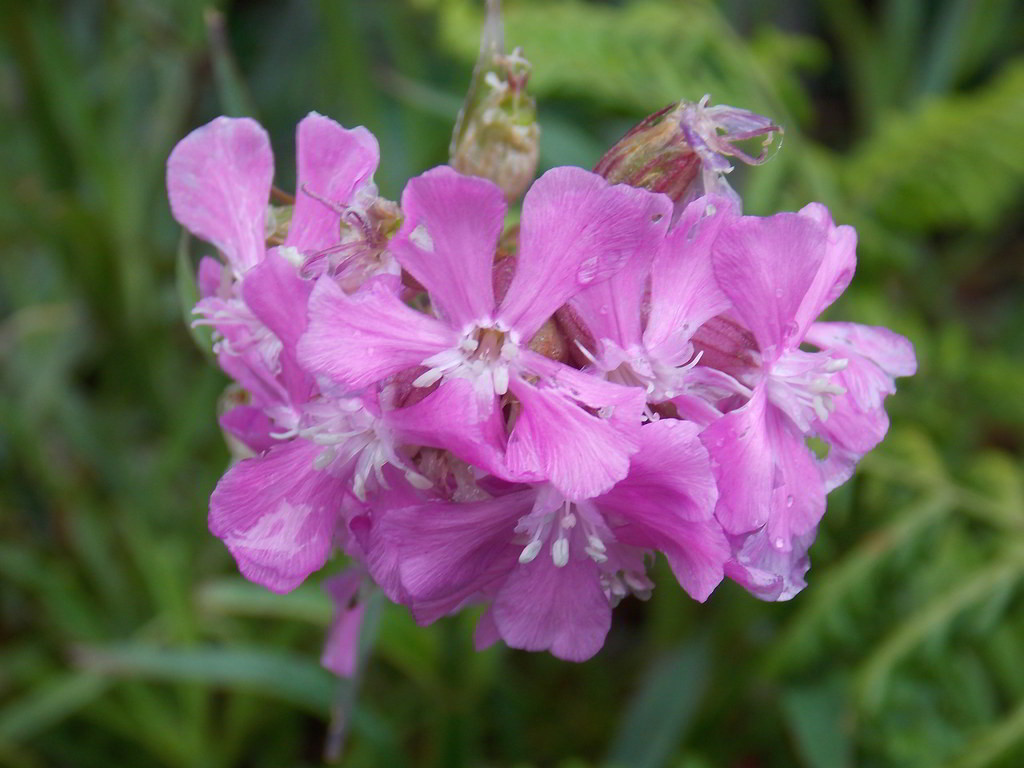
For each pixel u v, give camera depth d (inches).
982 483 5.5
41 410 6.4
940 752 5.0
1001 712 5.3
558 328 3.1
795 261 3.0
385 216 3.1
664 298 3.0
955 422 6.3
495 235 2.9
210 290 3.5
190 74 6.6
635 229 2.9
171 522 6.4
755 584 3.0
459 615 4.4
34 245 6.7
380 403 3.0
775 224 2.9
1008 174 6.1
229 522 3.1
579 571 3.1
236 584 5.1
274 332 3.0
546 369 2.9
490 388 2.9
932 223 6.5
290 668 4.8
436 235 2.9
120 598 6.2
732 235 2.9
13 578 5.8
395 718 5.9
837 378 3.3
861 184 6.4
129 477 6.5
